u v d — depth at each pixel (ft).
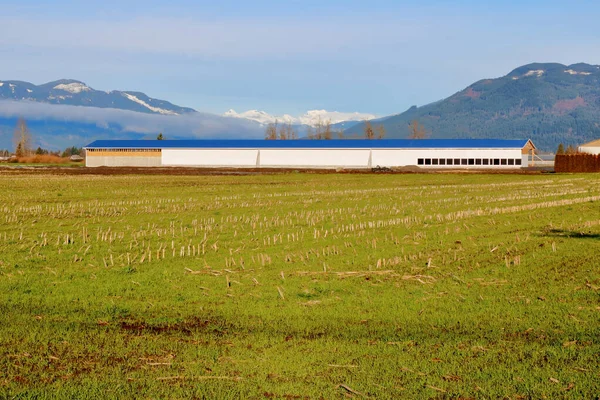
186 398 36.19
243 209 140.26
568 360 41.09
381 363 40.98
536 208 138.10
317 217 121.19
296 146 419.13
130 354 42.91
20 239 92.73
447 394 36.45
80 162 559.38
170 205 148.87
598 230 100.58
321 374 39.32
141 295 59.00
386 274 67.21
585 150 531.09
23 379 38.65
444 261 74.33
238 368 40.37
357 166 410.31
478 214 126.11
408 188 210.38
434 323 49.37
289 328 48.47
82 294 59.21
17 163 526.57
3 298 57.52
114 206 146.00
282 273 65.77
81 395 36.50
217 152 422.00
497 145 399.03
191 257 78.59
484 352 42.75
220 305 55.21
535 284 61.87
